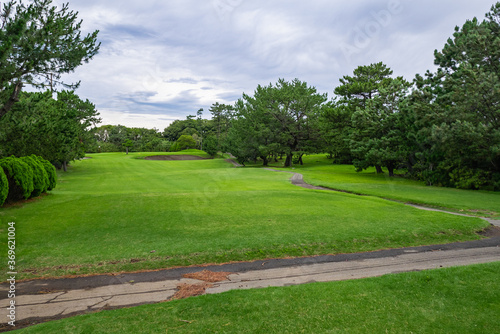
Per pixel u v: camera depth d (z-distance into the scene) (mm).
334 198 16281
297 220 11406
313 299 5070
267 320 4395
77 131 31938
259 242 8883
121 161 55188
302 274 6922
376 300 4996
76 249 8250
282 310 4699
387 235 9750
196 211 12594
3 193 11125
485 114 22359
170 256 7871
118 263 7445
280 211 12867
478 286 5449
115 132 102250
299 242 8992
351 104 45281
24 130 15703
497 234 10375
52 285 6273
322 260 7887
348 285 5660
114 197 14977
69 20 9828
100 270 7074
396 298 5066
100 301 5578
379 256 8195
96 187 24062
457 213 14109
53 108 21562
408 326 4191
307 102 48688
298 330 4117
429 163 27156
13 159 13141
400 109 29703
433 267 7316
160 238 9250
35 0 9344
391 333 4023
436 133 22125
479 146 22641
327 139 47812
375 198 16672
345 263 7652
